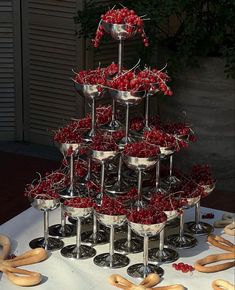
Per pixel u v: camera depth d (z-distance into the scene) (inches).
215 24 192.9
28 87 228.5
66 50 216.7
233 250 119.7
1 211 189.6
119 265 113.4
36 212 132.3
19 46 224.5
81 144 115.0
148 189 120.0
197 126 200.1
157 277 108.0
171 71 191.6
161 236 116.3
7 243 118.6
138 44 214.2
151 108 213.9
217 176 203.9
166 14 185.2
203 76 195.0
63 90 222.1
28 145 234.5
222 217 132.0
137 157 108.3
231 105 197.2
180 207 111.5
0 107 232.8
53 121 228.1
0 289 106.0
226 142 200.5
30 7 218.5
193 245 121.3
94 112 119.1
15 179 209.9
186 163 205.0
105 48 214.8
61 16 213.8
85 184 120.0
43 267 112.8
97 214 111.0
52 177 120.0
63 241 121.8
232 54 186.9
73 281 108.3
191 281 108.8
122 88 110.0
